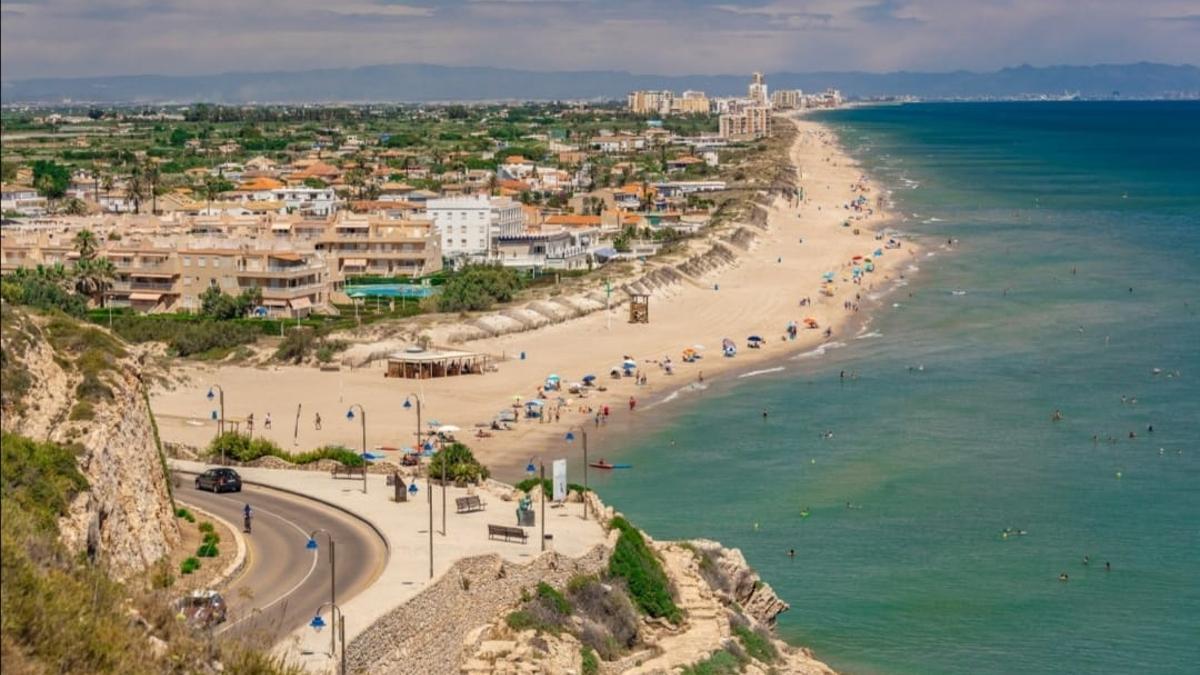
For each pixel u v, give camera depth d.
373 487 95.50
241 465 102.62
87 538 60.22
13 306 75.62
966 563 104.69
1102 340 192.12
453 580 71.94
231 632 59.34
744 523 114.38
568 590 78.62
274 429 146.62
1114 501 119.06
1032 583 100.75
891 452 136.38
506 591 75.19
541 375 177.88
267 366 181.50
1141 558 105.38
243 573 72.62
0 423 63.34
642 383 173.62
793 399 162.25
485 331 199.75
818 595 99.06
